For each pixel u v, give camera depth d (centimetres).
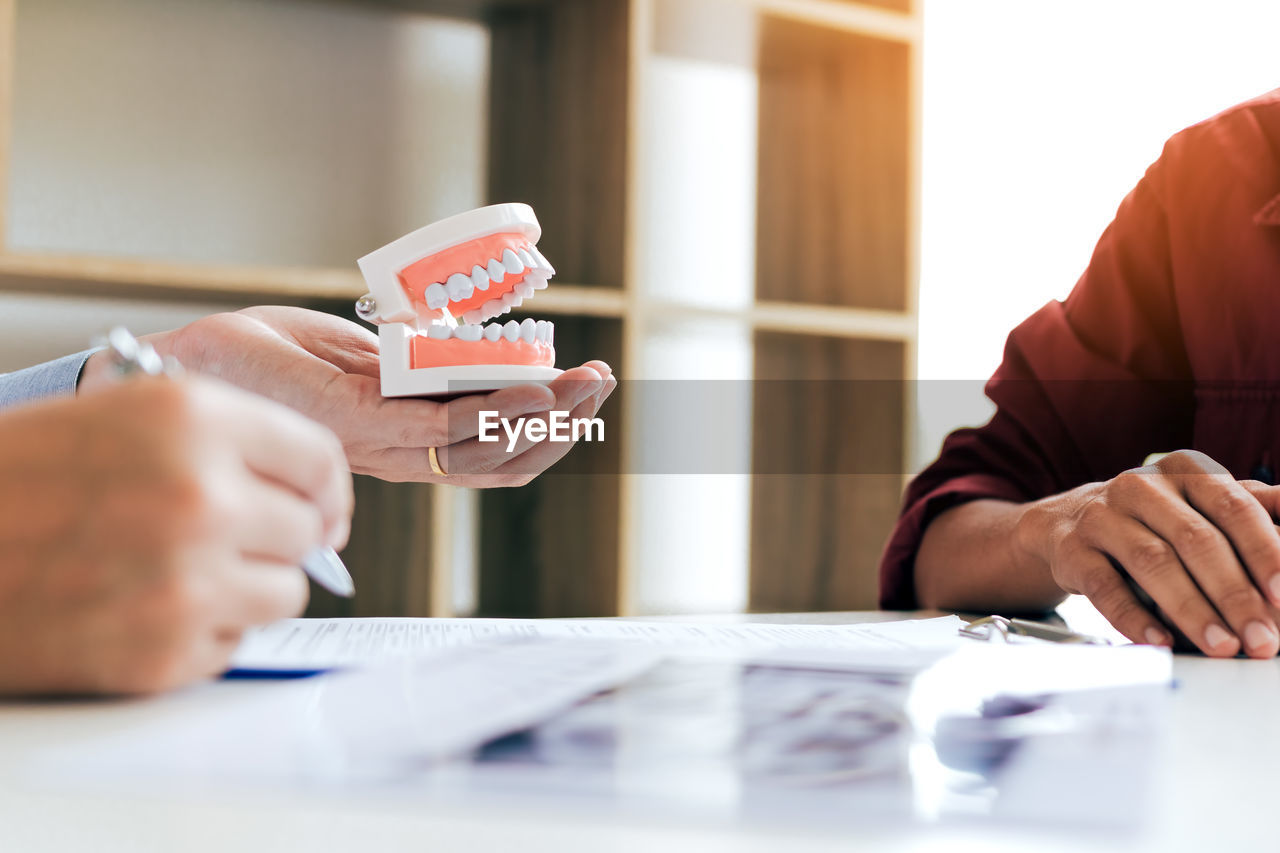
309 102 159
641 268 147
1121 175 198
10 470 50
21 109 143
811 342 181
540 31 161
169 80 151
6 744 44
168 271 123
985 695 51
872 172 172
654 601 182
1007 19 202
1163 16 195
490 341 81
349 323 91
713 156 185
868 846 31
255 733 42
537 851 31
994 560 83
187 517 49
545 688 51
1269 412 98
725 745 41
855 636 68
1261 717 56
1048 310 104
